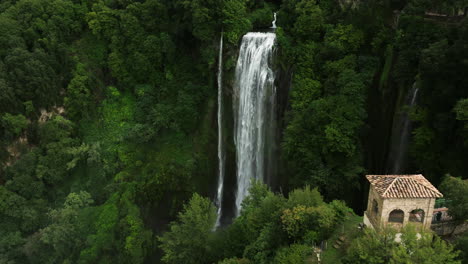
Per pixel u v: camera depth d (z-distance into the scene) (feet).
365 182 139.95
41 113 152.66
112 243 140.67
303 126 140.46
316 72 150.82
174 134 165.89
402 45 136.05
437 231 93.91
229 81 164.66
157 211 154.61
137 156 159.22
